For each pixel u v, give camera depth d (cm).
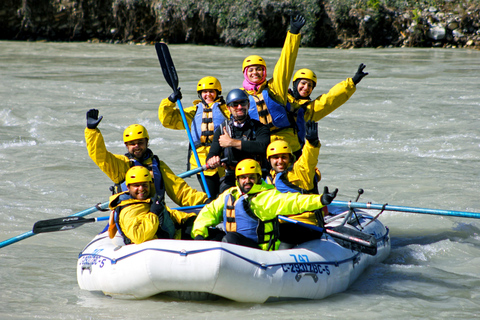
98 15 11931
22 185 3081
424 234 2438
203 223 1722
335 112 4988
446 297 1753
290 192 1670
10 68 7638
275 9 10800
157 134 4378
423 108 5053
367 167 3459
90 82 6525
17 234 2348
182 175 1992
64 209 2689
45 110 4991
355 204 1909
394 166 3469
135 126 1869
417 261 2127
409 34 10531
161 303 1636
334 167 3469
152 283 1570
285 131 2081
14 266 2000
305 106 2291
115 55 9544
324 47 10931
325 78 6725
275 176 1781
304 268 1664
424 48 10294
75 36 12019
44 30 12019
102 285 1667
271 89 2078
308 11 10756
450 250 2236
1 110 4950
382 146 3966
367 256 1994
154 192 1855
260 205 1636
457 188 3008
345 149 3909
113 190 1870
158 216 1673
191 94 5753
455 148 3866
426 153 3772
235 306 1620
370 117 4809
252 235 1667
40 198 2858
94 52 9962
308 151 1745
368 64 8075
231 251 1555
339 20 10750
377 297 1742
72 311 1595
